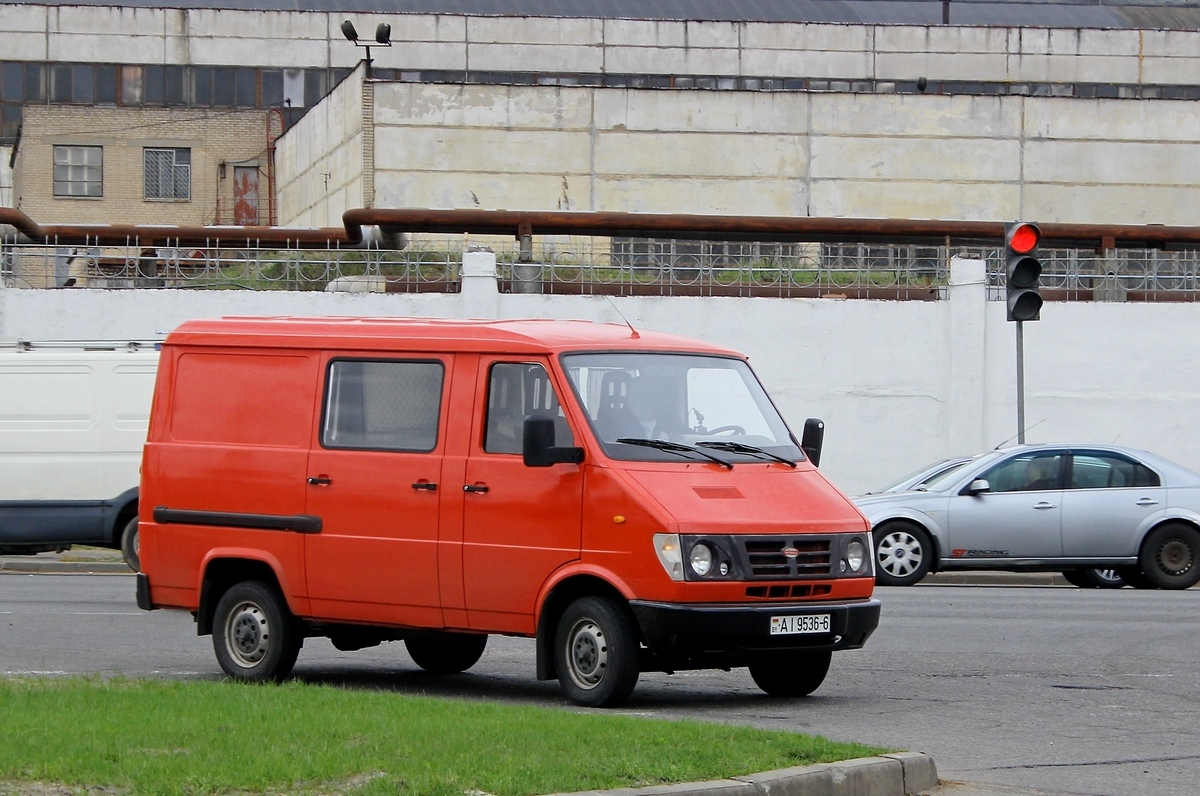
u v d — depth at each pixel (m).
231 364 15.10
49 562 30.86
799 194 60.97
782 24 86.81
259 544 14.64
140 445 27.39
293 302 37.59
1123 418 37.44
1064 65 87.50
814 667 13.97
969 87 87.12
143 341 29.55
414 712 11.05
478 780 8.65
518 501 13.36
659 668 13.20
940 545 26.00
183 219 83.25
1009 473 26.34
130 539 27.34
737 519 12.90
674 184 60.41
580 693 13.03
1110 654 17.11
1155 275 38.75
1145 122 62.00
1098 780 10.63
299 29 89.25
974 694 14.35
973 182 61.50
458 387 13.86
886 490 27.17
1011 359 37.38
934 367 37.44
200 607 15.02
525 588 13.28
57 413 27.33
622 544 12.78
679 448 13.41
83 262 43.62
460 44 87.12
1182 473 26.30
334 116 64.25
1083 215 61.94
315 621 14.42
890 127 61.28
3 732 9.83
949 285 37.62
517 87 59.50
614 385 13.61
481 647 15.91
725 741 10.08
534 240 53.47
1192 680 15.23
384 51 87.50
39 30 87.94
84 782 8.48
